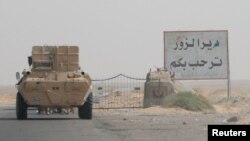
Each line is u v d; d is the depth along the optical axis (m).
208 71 65.56
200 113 49.06
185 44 65.44
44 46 43.97
